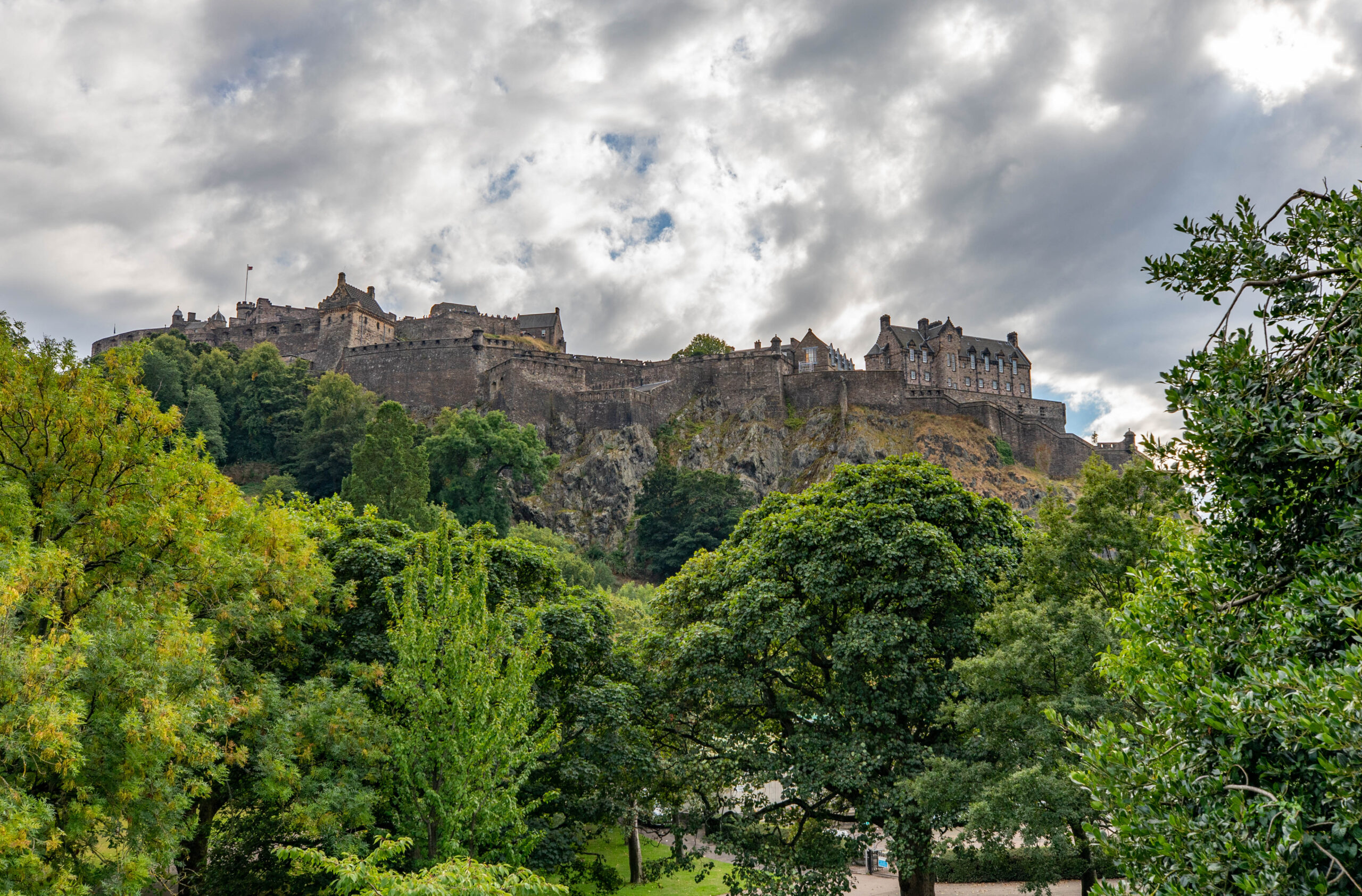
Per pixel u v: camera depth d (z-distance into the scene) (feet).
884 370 434.71
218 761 73.26
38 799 50.85
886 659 91.09
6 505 62.28
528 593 107.04
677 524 373.61
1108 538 77.61
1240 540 36.19
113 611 60.75
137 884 52.70
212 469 79.51
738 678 96.63
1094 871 82.02
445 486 331.57
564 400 420.77
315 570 82.58
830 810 101.09
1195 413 33.68
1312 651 30.99
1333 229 34.81
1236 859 27.96
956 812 80.94
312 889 82.48
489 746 65.62
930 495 102.22
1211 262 38.29
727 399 430.20
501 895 48.83
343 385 402.31
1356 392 28.50
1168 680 34.27
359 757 74.02
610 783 100.07
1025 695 77.71
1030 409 504.02
